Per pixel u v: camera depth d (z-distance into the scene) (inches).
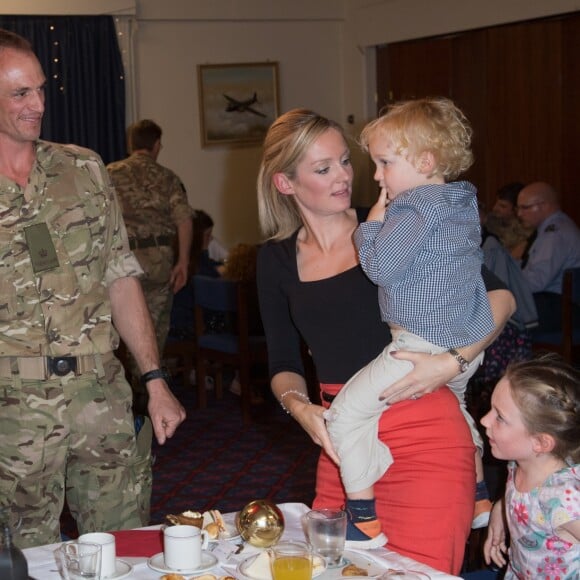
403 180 85.9
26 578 71.7
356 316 88.2
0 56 95.0
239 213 357.7
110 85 324.2
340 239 90.5
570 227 230.8
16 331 98.3
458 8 306.5
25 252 99.0
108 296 105.0
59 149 103.3
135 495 104.3
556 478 83.3
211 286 245.0
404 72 341.4
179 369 289.1
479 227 85.7
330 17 359.9
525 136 303.0
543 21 293.7
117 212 106.5
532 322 198.2
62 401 99.3
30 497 99.6
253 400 263.3
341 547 76.3
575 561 83.0
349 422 83.9
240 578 73.1
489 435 85.8
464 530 83.8
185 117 346.3
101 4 318.0
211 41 347.3
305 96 363.3
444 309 82.0
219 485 193.3
